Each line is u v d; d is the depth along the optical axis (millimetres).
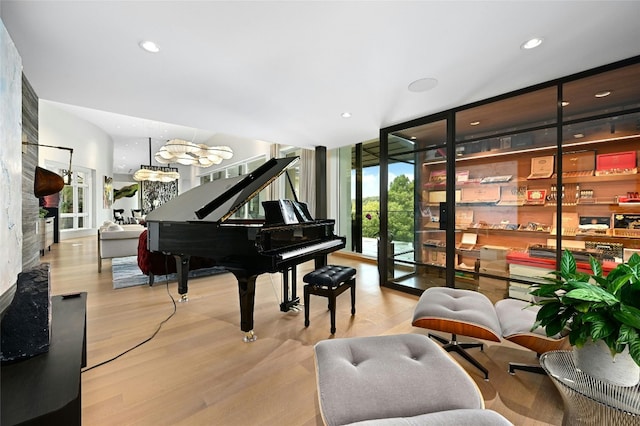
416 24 1656
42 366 937
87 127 8250
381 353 1284
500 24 1654
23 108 1960
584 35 1765
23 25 1616
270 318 2645
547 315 1170
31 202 2021
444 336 2271
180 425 1355
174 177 9047
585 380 1146
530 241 2896
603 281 1147
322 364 1210
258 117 3334
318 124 3605
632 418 948
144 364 1875
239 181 2936
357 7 1511
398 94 2664
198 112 3141
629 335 926
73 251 6117
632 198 2357
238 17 1588
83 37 1751
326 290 2396
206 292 3436
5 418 711
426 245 3480
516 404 1509
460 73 2258
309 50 1926
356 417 934
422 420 855
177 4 1478
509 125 2867
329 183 6066
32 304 1007
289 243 2654
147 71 2193
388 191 3775
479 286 3098
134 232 4480
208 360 1929
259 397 1562
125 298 3203
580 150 2557
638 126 2266
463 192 3268
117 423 1361
